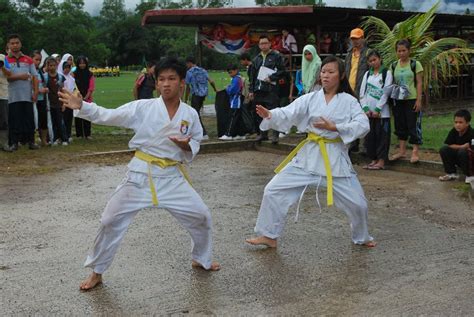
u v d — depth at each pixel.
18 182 8.48
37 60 11.71
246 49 16.25
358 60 9.38
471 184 7.35
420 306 4.22
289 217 6.61
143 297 4.41
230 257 5.30
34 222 6.45
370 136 9.36
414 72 8.88
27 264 5.12
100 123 4.45
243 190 8.05
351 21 16.45
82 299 4.38
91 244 5.68
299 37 15.81
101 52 78.62
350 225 6.14
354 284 4.64
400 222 6.39
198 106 12.52
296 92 14.81
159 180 4.56
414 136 9.04
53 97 11.38
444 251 5.42
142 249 5.50
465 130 8.12
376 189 7.98
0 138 11.35
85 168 9.59
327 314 4.11
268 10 14.20
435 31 19.62
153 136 4.53
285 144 11.17
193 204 4.65
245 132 12.38
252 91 11.07
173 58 4.53
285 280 4.75
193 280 4.75
